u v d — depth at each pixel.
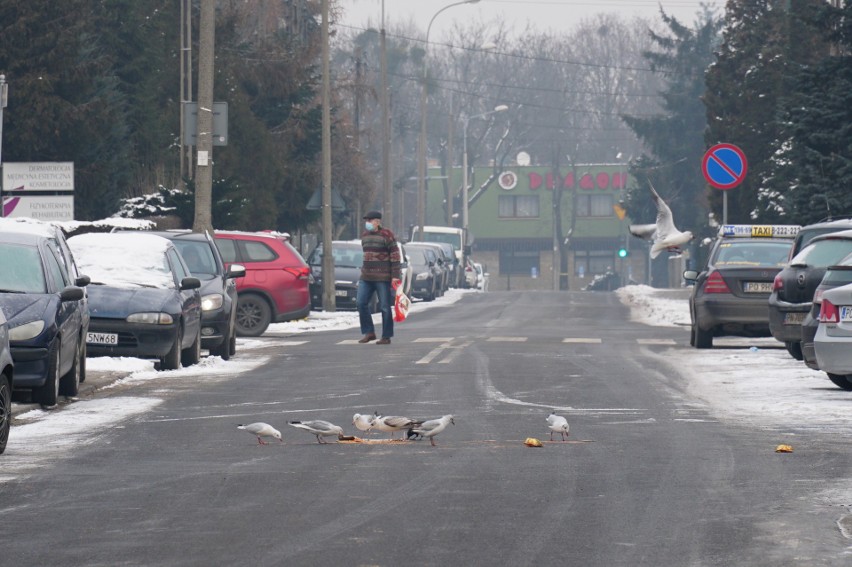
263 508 19.95
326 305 85.06
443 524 18.78
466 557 16.81
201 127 63.94
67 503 20.42
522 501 20.47
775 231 53.53
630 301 111.25
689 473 23.00
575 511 19.72
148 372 41.09
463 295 127.50
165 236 50.75
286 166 108.19
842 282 35.47
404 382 38.22
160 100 102.06
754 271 50.50
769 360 45.28
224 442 26.89
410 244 115.62
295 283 62.81
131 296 41.41
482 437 27.41
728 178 57.81
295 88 111.25
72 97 76.62
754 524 18.81
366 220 55.44
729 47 109.56
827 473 23.00
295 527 18.59
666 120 181.75
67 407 32.78
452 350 49.94
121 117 85.00
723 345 54.59
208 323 47.19
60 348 32.59
